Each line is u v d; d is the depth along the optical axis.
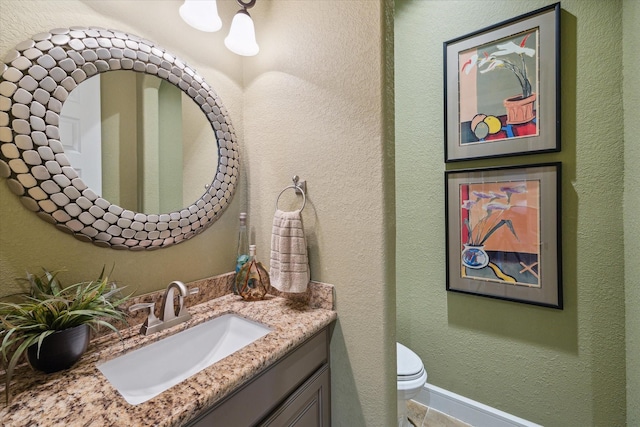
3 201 0.65
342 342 1.00
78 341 0.65
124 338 0.80
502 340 1.42
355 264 0.96
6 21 0.64
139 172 0.88
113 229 0.82
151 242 0.91
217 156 1.11
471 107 1.45
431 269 1.61
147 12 0.92
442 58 1.54
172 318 0.88
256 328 0.93
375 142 0.91
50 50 0.69
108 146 0.81
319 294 1.04
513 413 1.40
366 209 0.94
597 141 1.19
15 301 0.67
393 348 0.95
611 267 1.18
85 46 0.75
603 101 1.18
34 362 0.60
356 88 0.95
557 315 1.29
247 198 1.24
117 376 0.71
